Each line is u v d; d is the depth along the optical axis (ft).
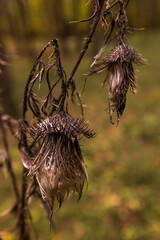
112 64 4.01
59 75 3.59
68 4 46.91
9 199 17.38
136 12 69.77
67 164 3.35
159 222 15.16
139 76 37.29
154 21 78.89
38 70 3.77
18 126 4.49
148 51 51.96
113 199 16.78
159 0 78.95
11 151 14.12
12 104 25.41
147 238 14.32
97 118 28.09
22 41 50.75
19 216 6.10
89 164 20.07
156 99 31.07
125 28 3.85
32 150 4.61
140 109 29.60
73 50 46.34
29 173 3.49
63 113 3.55
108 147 23.08
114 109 4.03
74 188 3.36
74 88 4.18
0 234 6.21
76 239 14.53
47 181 3.32
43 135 3.53
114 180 18.65
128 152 22.44
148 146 23.07
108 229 14.94
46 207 5.76
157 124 25.49
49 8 53.93
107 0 3.73
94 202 16.79
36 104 4.22
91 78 35.47
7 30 48.03
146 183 18.28
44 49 3.62
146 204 16.37
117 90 3.94
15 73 44.80
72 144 3.45
